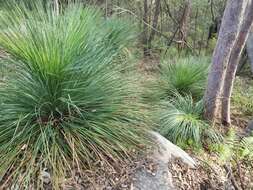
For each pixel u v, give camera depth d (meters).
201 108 4.31
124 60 3.99
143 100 3.70
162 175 2.71
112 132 2.74
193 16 10.18
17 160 2.44
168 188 2.63
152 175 2.68
